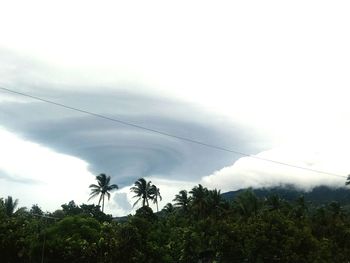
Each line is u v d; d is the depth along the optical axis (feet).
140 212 327.67
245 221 260.01
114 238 202.80
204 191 347.36
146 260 209.36
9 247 189.67
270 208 318.86
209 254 242.17
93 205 371.97
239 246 224.94
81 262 195.83
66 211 362.33
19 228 199.31
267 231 220.23
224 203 341.41
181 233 260.01
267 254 215.10
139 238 207.31
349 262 244.63
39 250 193.57
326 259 222.48
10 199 286.66
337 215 311.88
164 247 244.22
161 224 290.56
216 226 242.58
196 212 341.21
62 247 194.39
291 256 210.38
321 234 267.80
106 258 197.57
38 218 300.81
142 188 391.45
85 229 204.74
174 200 384.88
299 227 245.45
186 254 241.35
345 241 261.85
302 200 348.59
